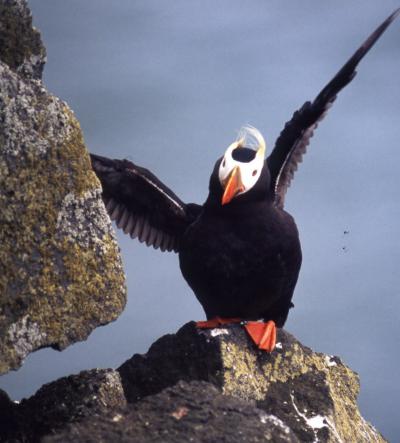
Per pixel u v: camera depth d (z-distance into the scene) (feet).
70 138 29.53
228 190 36.40
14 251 27.96
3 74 28.40
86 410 30.94
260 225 37.06
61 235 29.04
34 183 28.55
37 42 30.37
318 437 33.19
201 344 34.45
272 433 26.17
